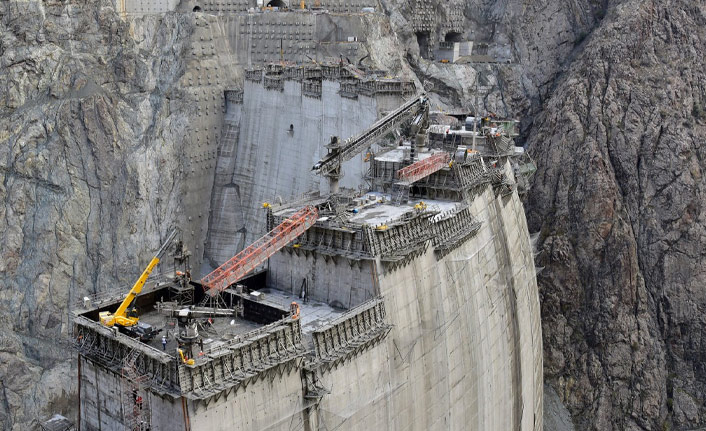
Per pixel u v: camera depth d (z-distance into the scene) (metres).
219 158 159.00
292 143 147.00
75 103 148.88
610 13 192.50
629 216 170.88
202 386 51.06
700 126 175.00
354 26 163.25
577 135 177.00
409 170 86.56
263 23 164.88
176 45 158.75
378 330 66.81
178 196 152.38
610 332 164.12
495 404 96.12
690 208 167.88
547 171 179.12
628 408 161.00
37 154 146.12
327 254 70.25
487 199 102.06
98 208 148.00
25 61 151.25
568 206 173.88
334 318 67.19
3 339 138.00
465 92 194.62
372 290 68.25
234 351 53.34
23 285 141.88
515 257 113.62
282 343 57.22
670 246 167.75
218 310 62.19
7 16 152.25
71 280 143.50
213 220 157.50
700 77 180.88
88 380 59.00
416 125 98.00
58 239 143.38
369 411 66.75
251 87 155.38
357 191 92.38
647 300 167.00
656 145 172.38
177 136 153.25
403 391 71.94
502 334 99.50
